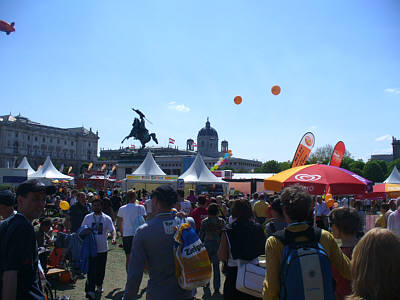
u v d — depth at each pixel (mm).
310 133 13688
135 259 4570
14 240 3707
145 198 25375
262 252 5809
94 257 8922
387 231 2840
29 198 4207
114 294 9391
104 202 13562
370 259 2754
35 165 153250
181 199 14266
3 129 144500
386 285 2676
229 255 5941
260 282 5184
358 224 5348
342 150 13758
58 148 162250
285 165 129375
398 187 17953
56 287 10023
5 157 143625
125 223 10305
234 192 46062
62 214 27812
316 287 3607
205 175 31391
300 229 3977
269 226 7738
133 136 63969
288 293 3654
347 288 4836
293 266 3662
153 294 4594
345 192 9281
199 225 11797
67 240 10750
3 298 3537
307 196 4105
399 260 2697
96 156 176125
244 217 5988
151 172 34500
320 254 3732
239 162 185250
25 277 3748
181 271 4492
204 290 9945
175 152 191625
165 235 4676
